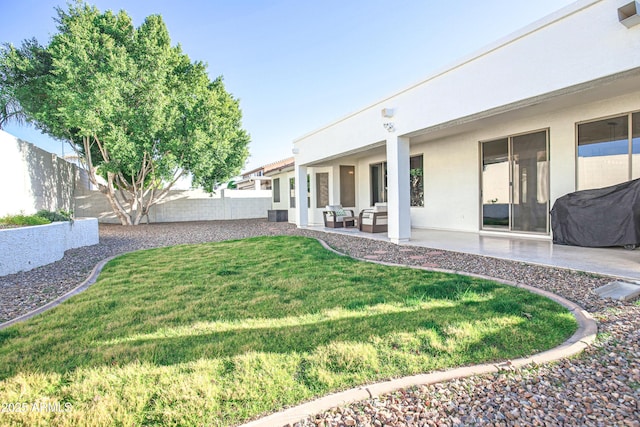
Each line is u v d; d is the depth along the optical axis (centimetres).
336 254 735
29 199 1102
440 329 315
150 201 1728
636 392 214
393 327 323
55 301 448
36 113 1195
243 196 2269
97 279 564
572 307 359
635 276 441
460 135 1021
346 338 304
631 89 605
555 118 770
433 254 690
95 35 1239
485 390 223
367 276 523
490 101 594
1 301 452
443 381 235
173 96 1415
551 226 742
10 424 204
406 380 234
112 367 265
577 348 270
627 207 620
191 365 265
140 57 1318
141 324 352
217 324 348
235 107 1973
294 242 938
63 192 1473
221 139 1480
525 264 559
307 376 245
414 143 1145
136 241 1062
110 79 1159
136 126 1263
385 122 837
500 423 192
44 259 695
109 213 1873
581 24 466
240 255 752
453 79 663
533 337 292
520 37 541
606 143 684
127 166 1380
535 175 826
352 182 1494
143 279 552
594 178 708
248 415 207
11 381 248
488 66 595
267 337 312
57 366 269
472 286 446
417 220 1201
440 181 1098
